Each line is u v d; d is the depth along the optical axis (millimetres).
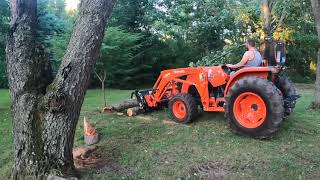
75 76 4754
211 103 6750
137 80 16641
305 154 5438
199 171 4953
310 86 15688
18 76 4789
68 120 4797
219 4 17359
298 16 17188
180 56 17984
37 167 4742
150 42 17391
